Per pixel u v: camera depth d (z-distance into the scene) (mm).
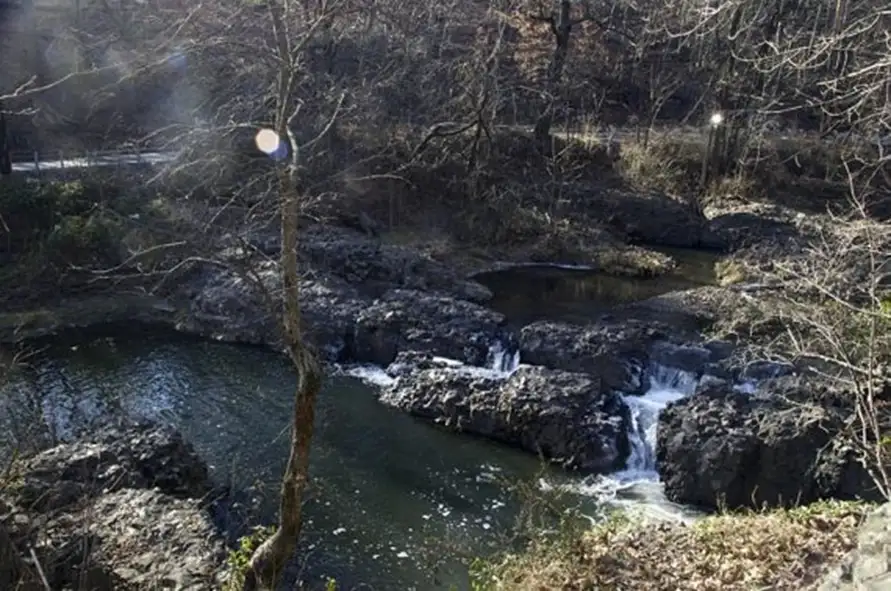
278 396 19141
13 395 17984
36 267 23578
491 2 36000
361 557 13164
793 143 36719
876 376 9898
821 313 11391
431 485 15625
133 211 24500
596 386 18234
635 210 33938
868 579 6180
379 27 29969
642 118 41781
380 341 21562
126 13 24203
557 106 36688
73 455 13422
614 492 15844
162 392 19047
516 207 31766
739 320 20000
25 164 27906
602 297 26031
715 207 34781
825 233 20188
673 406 16766
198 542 11234
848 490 14062
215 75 18672
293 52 9414
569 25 35531
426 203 31344
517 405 17484
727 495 15055
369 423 18109
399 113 31125
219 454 16297
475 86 31500
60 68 29938
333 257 25375
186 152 13812
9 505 10109
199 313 23031
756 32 24766
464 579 12617
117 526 11438
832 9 18922
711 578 9828
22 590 7711
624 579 10109
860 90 9703
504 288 26750
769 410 15766
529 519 12039
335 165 27703
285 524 9578
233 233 11922
